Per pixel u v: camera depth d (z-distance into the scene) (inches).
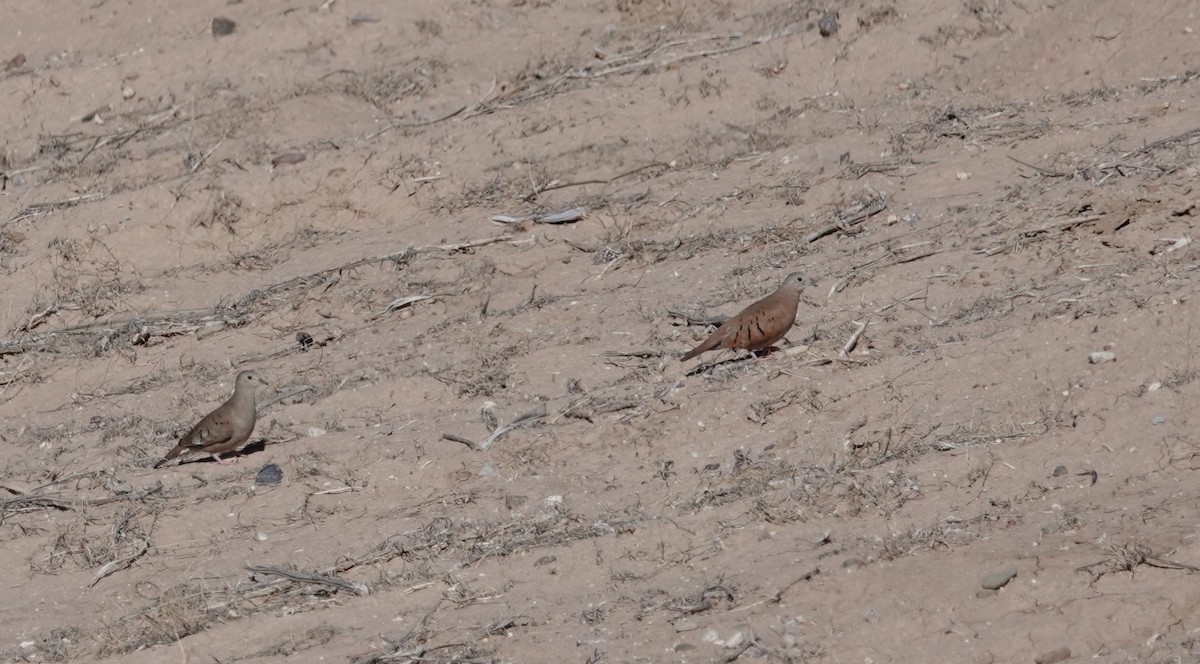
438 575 1648.6
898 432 1769.2
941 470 1678.2
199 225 2716.5
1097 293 1978.3
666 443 1847.9
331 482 1888.5
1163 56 2664.9
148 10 3676.2
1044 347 1867.6
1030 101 2689.5
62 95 3319.4
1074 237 2172.7
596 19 3346.5
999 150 2508.6
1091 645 1354.6
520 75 3117.6
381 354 2271.2
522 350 2187.5
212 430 1925.4
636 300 2289.6
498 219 2593.5
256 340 2425.0
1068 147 2454.5
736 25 3142.2
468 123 2913.4
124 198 2773.1
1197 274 1955.0
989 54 2819.9
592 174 2711.6
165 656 1556.3
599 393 1995.6
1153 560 1413.6
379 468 1894.7
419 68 3198.8
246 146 2920.8
